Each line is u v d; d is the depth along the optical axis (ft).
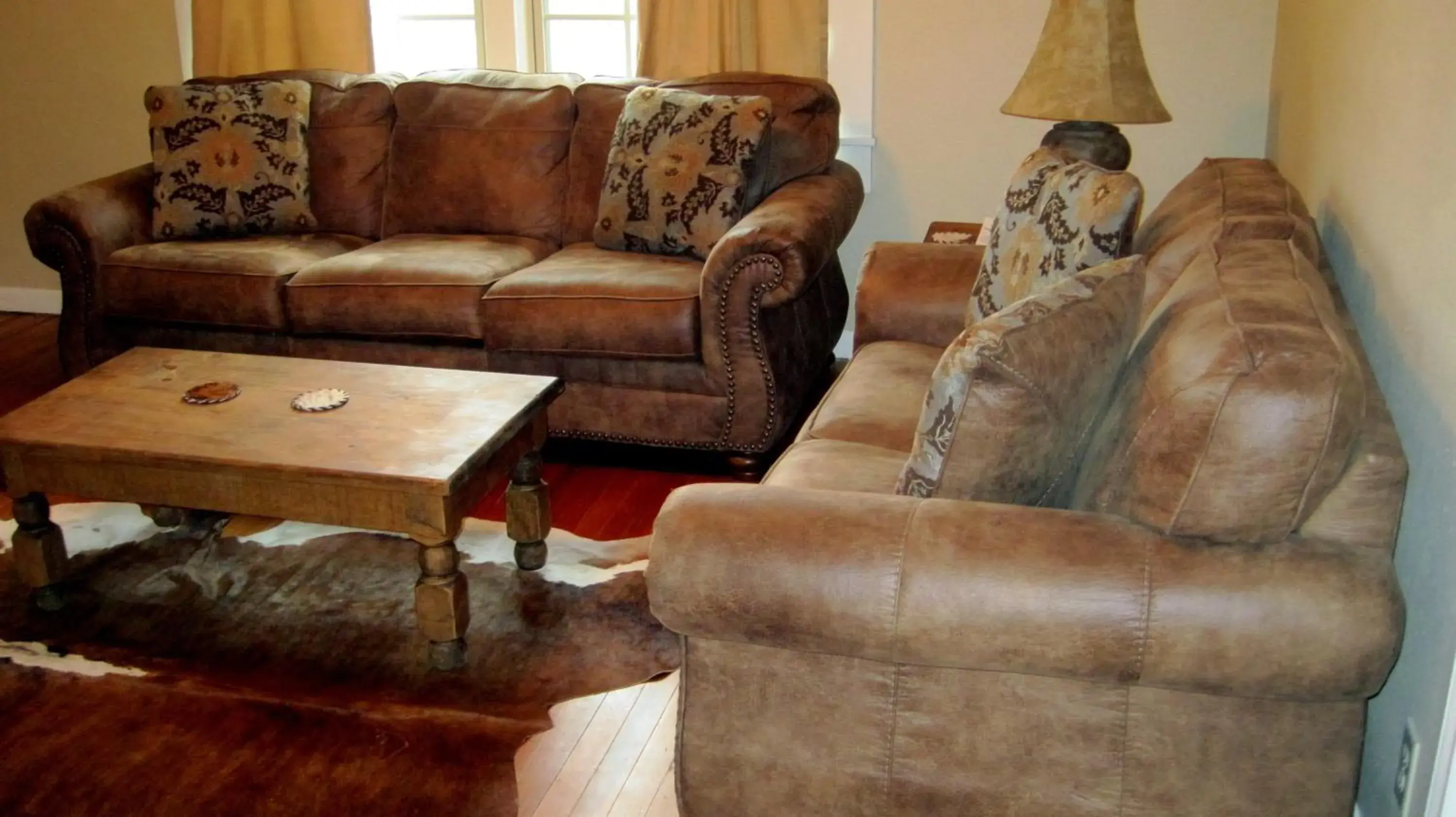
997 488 5.68
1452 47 5.20
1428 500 5.34
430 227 12.98
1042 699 5.44
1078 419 5.82
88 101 14.99
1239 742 5.33
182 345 12.16
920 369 8.88
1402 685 5.61
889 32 12.66
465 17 14.33
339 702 7.68
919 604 5.21
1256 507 4.97
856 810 5.83
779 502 5.58
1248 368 4.90
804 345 11.40
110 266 11.98
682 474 11.12
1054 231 7.55
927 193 13.17
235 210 12.71
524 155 12.69
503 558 9.41
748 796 5.95
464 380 8.95
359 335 11.57
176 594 8.97
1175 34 11.91
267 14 13.97
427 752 7.21
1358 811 6.20
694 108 11.58
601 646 8.26
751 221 10.36
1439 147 5.33
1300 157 9.48
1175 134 12.21
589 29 14.14
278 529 9.90
